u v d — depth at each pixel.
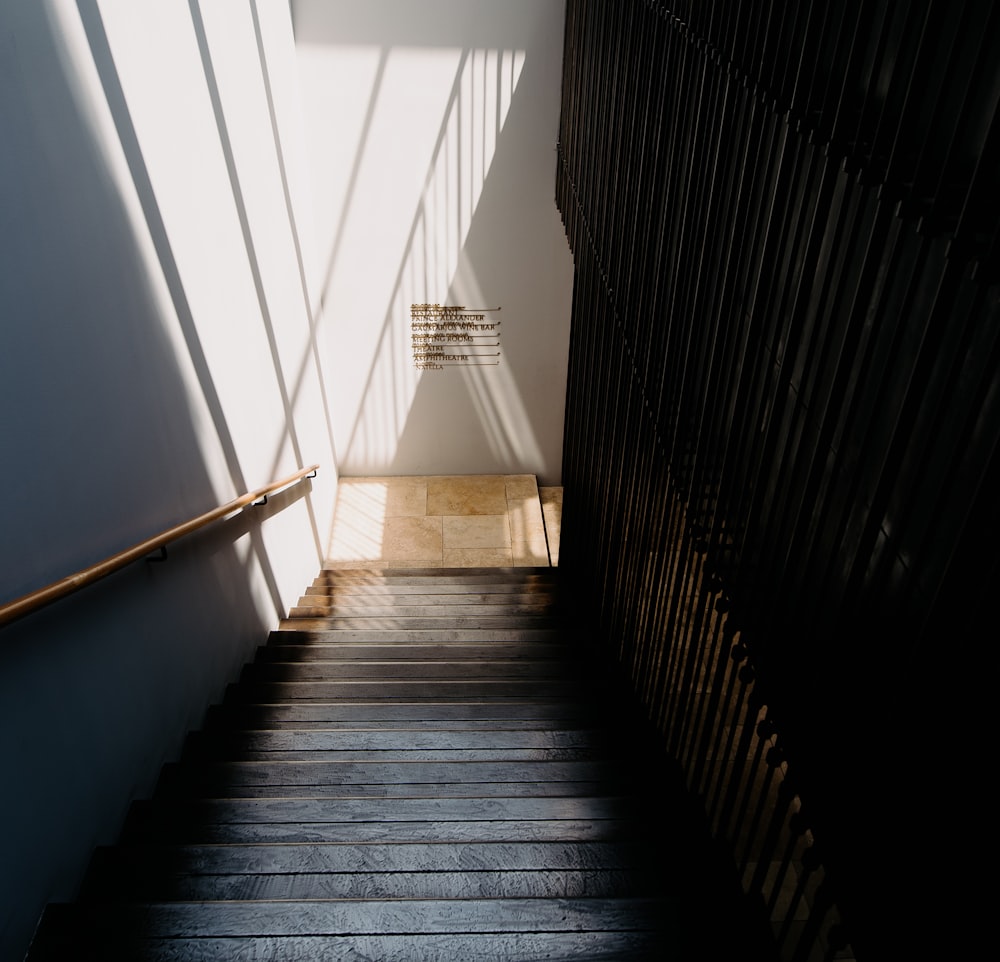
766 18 2.19
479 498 8.32
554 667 4.38
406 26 6.39
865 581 1.69
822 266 1.94
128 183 3.13
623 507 4.04
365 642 5.01
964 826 1.33
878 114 1.68
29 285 2.37
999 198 1.27
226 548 4.32
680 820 2.73
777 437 2.17
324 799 2.87
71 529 2.58
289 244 6.13
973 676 1.28
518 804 2.84
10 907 2.16
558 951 2.09
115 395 2.96
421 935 2.11
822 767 1.83
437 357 7.86
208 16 4.25
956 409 1.40
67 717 2.51
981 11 1.38
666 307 3.20
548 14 6.36
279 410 5.71
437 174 6.97
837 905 1.77
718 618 2.56
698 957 2.09
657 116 3.24
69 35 2.68
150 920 2.18
